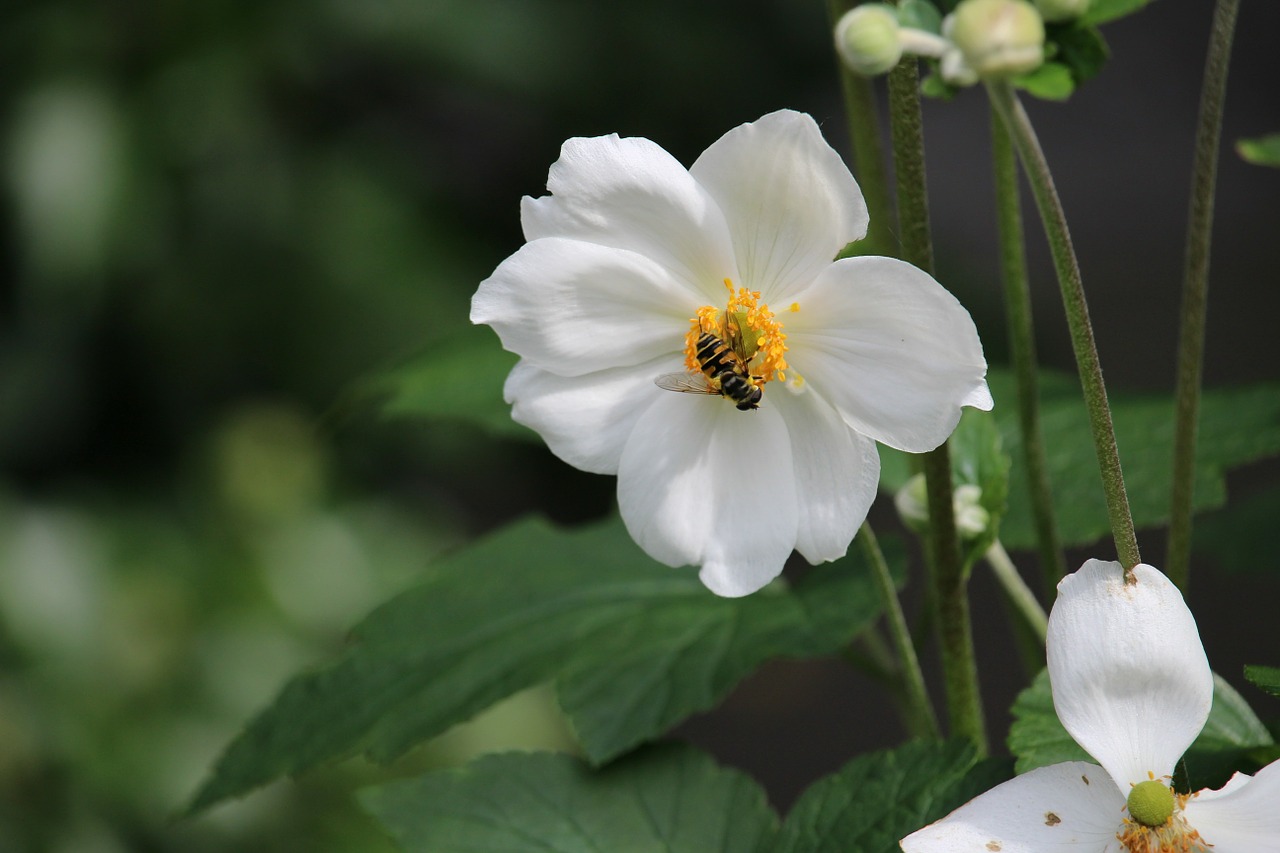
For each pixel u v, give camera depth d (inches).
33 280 57.7
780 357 22.0
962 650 23.0
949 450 22.5
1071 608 20.8
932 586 23.5
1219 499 25.4
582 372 22.4
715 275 22.2
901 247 22.1
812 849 22.8
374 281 62.5
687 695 24.3
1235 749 22.2
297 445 54.9
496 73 65.6
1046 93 21.6
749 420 22.2
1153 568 20.8
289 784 46.5
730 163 22.0
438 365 28.8
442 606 26.0
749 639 24.7
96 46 59.9
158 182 59.5
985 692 66.5
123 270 58.7
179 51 60.9
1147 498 25.5
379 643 25.7
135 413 62.3
